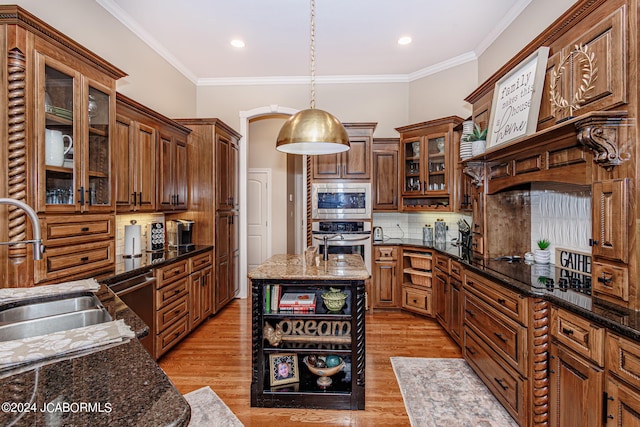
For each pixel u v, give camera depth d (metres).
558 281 2.06
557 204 2.58
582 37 1.79
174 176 3.64
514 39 3.19
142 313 2.57
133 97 3.43
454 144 3.87
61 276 2.04
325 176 4.34
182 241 3.79
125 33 3.28
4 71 1.76
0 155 1.77
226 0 2.96
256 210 6.54
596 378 1.43
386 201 4.47
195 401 2.33
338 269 2.42
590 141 1.56
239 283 4.89
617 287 1.56
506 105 2.45
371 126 4.29
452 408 2.25
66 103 2.09
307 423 2.11
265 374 2.47
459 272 3.11
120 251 3.21
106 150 2.44
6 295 1.52
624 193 1.51
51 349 0.98
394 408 2.26
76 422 0.65
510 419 2.12
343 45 3.82
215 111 4.87
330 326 2.38
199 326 3.75
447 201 4.14
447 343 3.32
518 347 1.96
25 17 1.78
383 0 2.97
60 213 2.03
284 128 2.30
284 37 3.64
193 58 4.18
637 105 1.48
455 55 4.07
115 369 0.88
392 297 4.23
